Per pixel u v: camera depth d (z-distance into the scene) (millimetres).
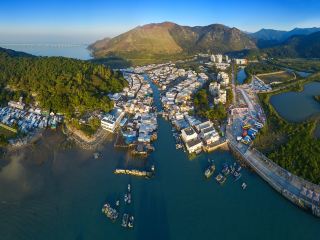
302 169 180500
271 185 173000
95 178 179375
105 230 141250
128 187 169625
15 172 185500
